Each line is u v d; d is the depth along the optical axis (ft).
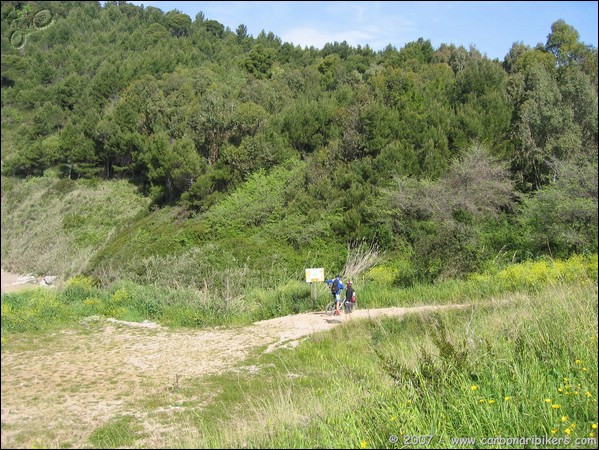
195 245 96.12
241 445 18.37
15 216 96.84
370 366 27.04
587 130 91.50
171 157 120.37
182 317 55.98
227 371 34.83
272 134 121.60
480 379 18.57
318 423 18.66
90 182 128.88
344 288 56.18
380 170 92.73
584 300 23.66
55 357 37.04
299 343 42.60
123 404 26.66
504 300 39.75
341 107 127.85
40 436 20.66
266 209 99.30
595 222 58.95
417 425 16.67
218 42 254.68
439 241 65.51
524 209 71.51
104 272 81.15
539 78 99.45
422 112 107.45
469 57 169.99
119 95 161.07
